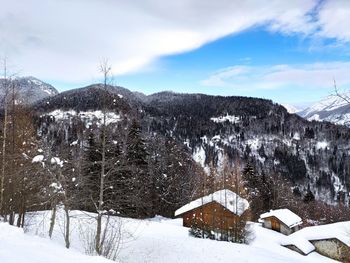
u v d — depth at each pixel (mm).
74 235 29219
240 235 47688
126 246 32438
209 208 49500
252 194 80875
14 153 23031
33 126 27422
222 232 47844
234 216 48188
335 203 146500
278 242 53312
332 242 51594
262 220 67500
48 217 33219
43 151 21516
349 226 54188
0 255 9938
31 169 22609
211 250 34250
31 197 24500
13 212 25219
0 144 23500
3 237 13055
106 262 12250
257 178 88312
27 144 23766
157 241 36406
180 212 53312
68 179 21469
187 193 71500
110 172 22141
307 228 56844
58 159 21172
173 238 38906
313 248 51625
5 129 22531
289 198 96500
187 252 33250
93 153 25391
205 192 60875
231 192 54312
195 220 48625
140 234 38750
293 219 64312
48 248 12836
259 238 53906
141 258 29703
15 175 22516
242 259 32062
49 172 20844
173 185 71125
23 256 10438
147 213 57375
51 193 21453
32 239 14203
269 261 32562
